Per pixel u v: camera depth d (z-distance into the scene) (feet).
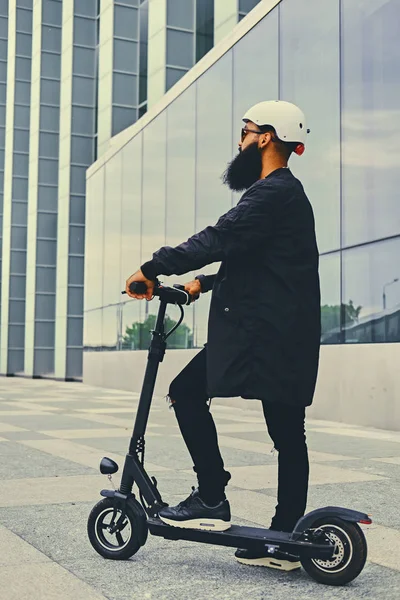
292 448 10.87
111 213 74.69
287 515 10.85
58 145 103.86
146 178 65.46
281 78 43.68
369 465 21.80
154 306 62.23
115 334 72.54
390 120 34.40
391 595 9.68
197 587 10.00
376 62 35.47
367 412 34.63
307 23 41.11
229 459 22.81
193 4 72.02
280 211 10.36
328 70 39.17
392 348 33.24
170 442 27.04
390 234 34.09
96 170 80.02
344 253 37.29
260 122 10.92
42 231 102.89
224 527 10.50
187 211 56.80
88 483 18.15
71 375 92.79
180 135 58.29
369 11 36.04
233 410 45.29
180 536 10.69
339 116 38.06
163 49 70.59
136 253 67.46
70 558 11.42
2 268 117.60
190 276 55.06
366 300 35.47
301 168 41.24
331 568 10.06
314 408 38.78
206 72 53.57
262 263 10.41
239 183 11.25
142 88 83.10
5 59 128.57
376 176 35.19
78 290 93.61
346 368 36.32
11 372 114.21
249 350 10.36
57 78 104.12
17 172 115.96
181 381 10.96
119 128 82.74
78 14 94.89
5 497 16.33
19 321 115.03
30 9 117.50
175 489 17.19
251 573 10.66
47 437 28.40
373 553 11.87
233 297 10.47
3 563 11.14
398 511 15.14
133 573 10.64
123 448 25.08
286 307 10.32
